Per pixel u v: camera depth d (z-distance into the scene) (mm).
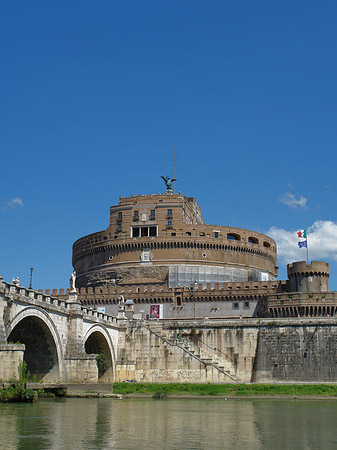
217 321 87375
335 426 38125
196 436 32125
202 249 126125
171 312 112062
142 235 128500
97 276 129250
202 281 123500
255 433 34031
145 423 37500
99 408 47188
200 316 110750
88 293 117500
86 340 76375
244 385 71438
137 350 82875
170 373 80375
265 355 84750
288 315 98562
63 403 51125
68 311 67125
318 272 105812
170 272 122938
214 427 36469
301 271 106062
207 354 84938
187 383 74562
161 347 81812
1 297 51531
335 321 84375
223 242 127875
